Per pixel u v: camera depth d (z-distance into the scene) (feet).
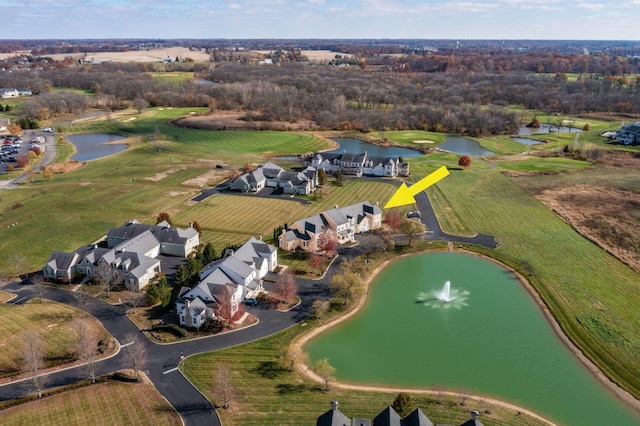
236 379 250.57
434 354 280.31
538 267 381.81
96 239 419.74
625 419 234.79
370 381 255.91
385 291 348.59
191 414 225.56
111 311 309.22
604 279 363.35
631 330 301.22
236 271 326.65
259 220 466.29
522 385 256.32
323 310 313.94
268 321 303.48
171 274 358.64
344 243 420.36
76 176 612.29
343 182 599.16
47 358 259.80
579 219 478.18
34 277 352.08
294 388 246.27
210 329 291.99
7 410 223.10
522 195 551.18
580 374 265.95
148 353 269.03
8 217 467.52
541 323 312.50
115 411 225.56
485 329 305.53
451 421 225.15
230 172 626.64
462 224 465.88
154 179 594.65
